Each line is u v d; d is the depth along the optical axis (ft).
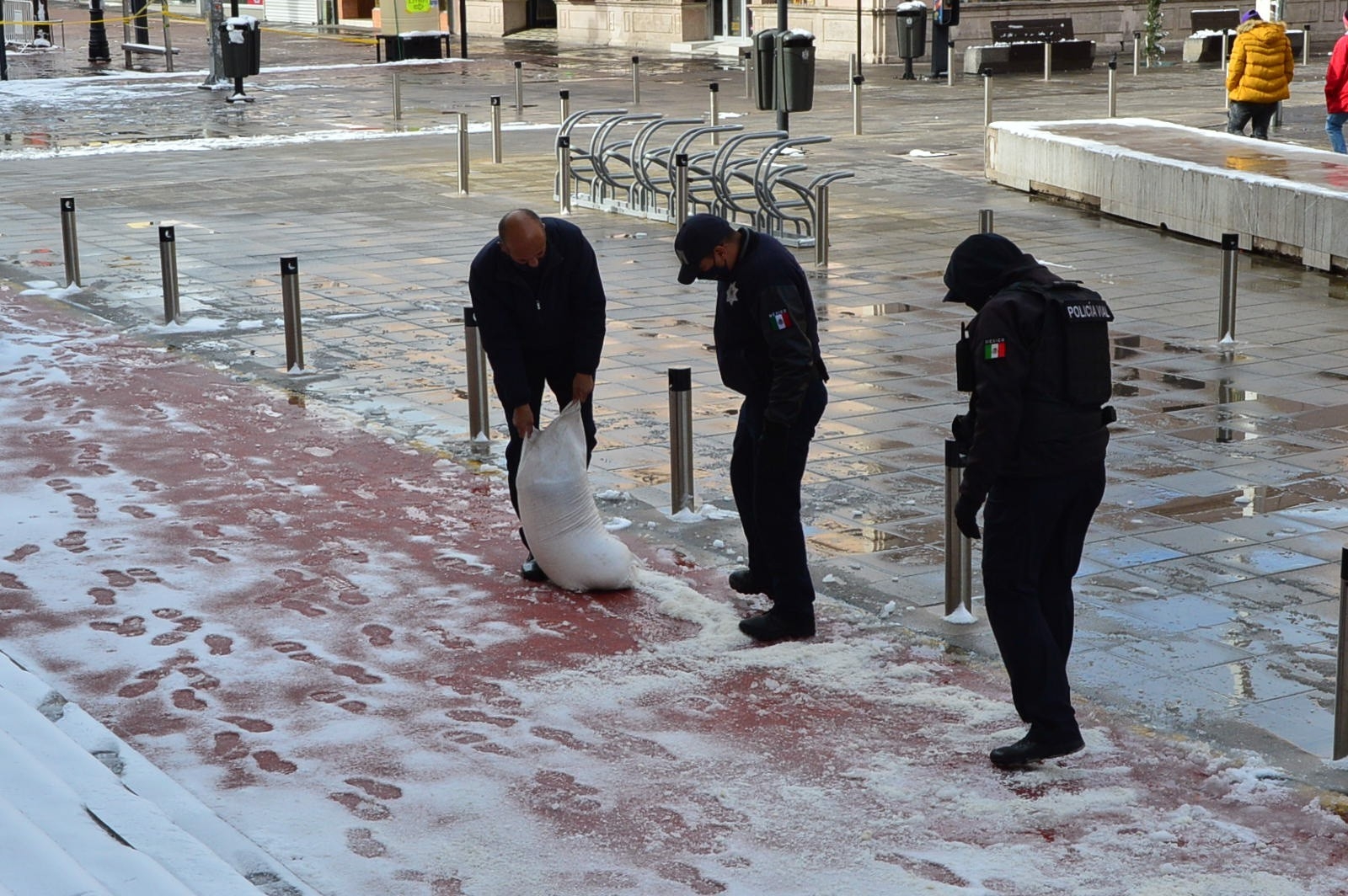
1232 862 15.42
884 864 15.44
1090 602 22.66
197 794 16.96
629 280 46.70
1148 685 19.84
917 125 84.07
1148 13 119.85
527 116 91.40
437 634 21.71
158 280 47.24
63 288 46.21
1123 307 42.42
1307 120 83.25
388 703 19.42
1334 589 23.00
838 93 102.27
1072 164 59.00
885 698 19.51
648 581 23.65
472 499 27.86
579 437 23.30
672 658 20.85
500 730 18.62
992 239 17.57
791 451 20.57
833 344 38.50
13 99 103.45
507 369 22.85
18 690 19.07
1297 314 41.42
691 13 141.49
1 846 12.82
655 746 18.20
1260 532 25.43
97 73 123.75
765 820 16.40
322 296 45.01
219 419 32.86
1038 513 17.25
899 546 25.18
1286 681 19.93
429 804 16.74
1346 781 17.13
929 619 22.22
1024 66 115.55
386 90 107.55
